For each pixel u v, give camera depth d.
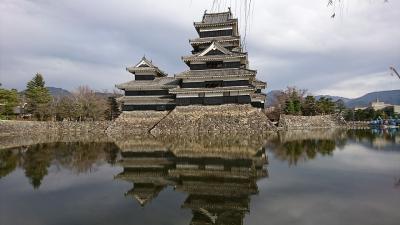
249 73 46.69
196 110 48.62
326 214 8.29
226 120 46.31
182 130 47.09
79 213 8.81
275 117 72.06
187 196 10.48
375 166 15.73
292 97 83.50
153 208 9.19
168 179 13.34
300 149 23.75
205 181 12.78
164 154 21.70
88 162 18.72
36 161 19.42
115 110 79.12
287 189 11.13
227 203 9.56
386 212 8.36
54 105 73.19
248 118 45.75
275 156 19.86
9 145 31.14
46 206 9.53
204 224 7.79
